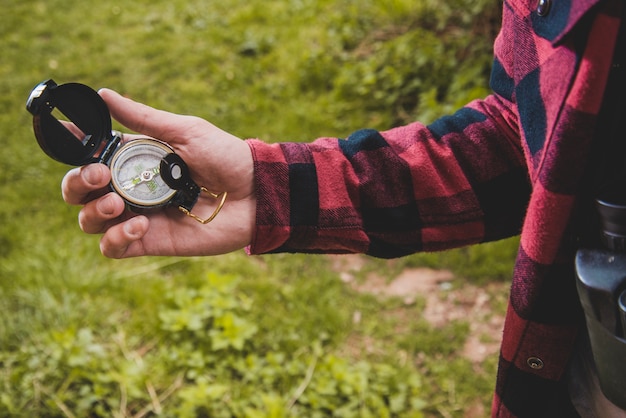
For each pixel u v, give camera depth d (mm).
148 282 2955
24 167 3881
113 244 1066
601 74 791
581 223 909
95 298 2875
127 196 1084
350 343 2703
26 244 3242
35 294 2828
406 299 2889
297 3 5535
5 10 5965
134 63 5012
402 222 1155
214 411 2377
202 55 4992
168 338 2674
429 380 2551
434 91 3871
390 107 4078
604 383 904
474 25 4145
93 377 2449
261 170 1128
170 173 1088
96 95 1062
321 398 2414
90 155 1060
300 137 3934
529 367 1044
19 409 2377
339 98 4203
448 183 1152
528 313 988
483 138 1146
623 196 858
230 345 2633
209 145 1121
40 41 5434
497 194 1149
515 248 3037
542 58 900
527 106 936
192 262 3094
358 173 1159
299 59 4668
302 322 2738
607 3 772
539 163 913
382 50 4516
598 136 858
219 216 1148
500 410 1132
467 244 1184
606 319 854
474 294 2900
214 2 5867
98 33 5508
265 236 1137
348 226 1143
